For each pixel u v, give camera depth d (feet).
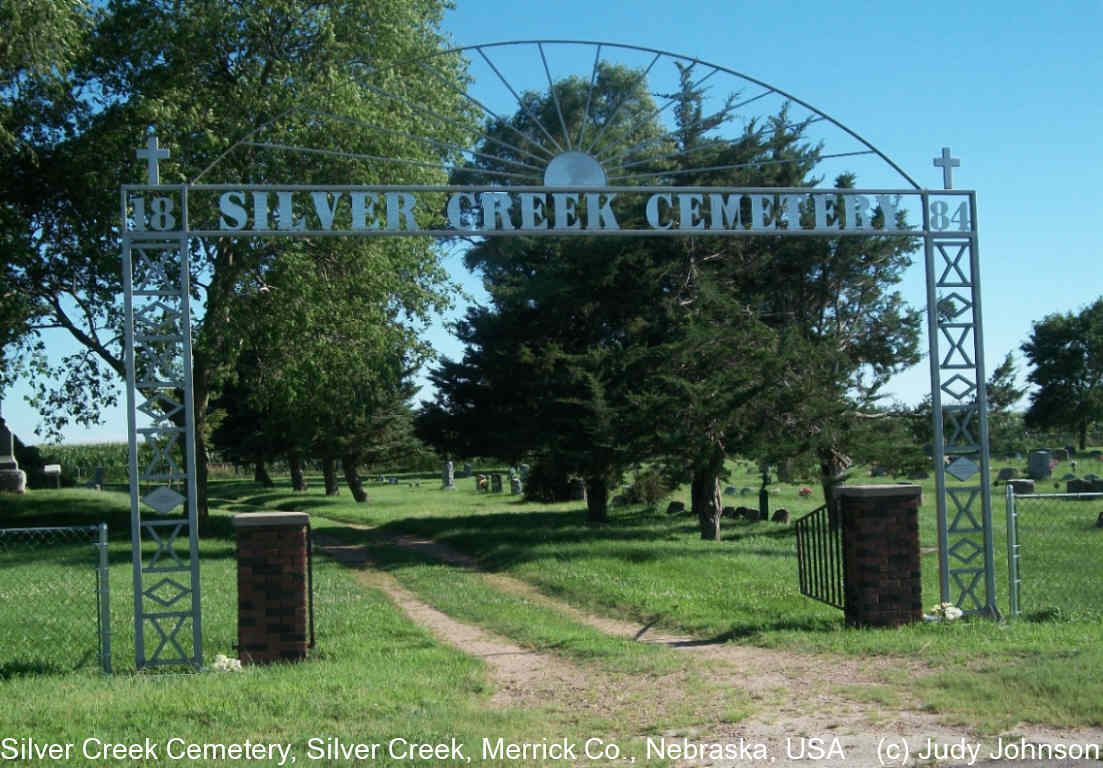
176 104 67.10
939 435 36.45
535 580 53.01
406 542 79.41
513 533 75.51
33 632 37.29
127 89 71.67
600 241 73.20
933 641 29.84
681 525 83.87
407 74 75.92
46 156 71.20
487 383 84.43
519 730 22.34
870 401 71.05
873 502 33.71
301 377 79.30
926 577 47.01
